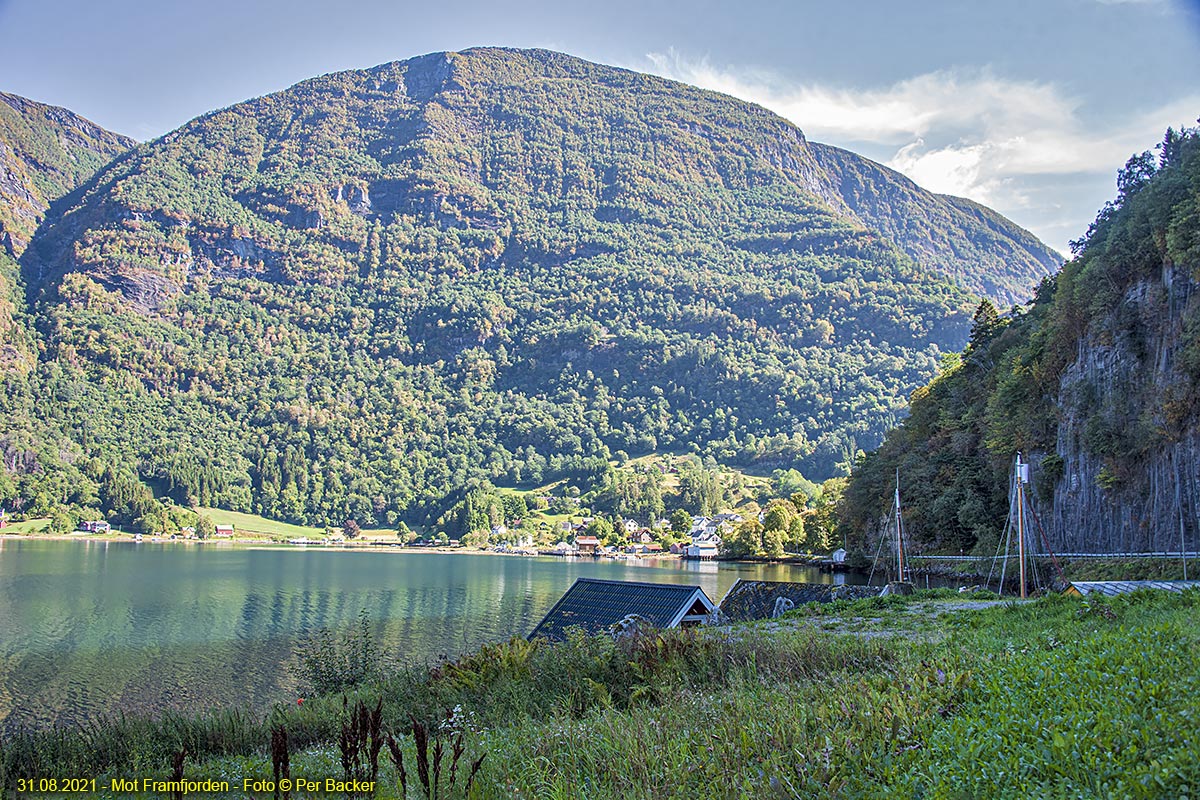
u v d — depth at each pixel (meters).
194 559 181.88
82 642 72.44
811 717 13.64
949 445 104.62
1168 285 71.94
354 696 25.55
